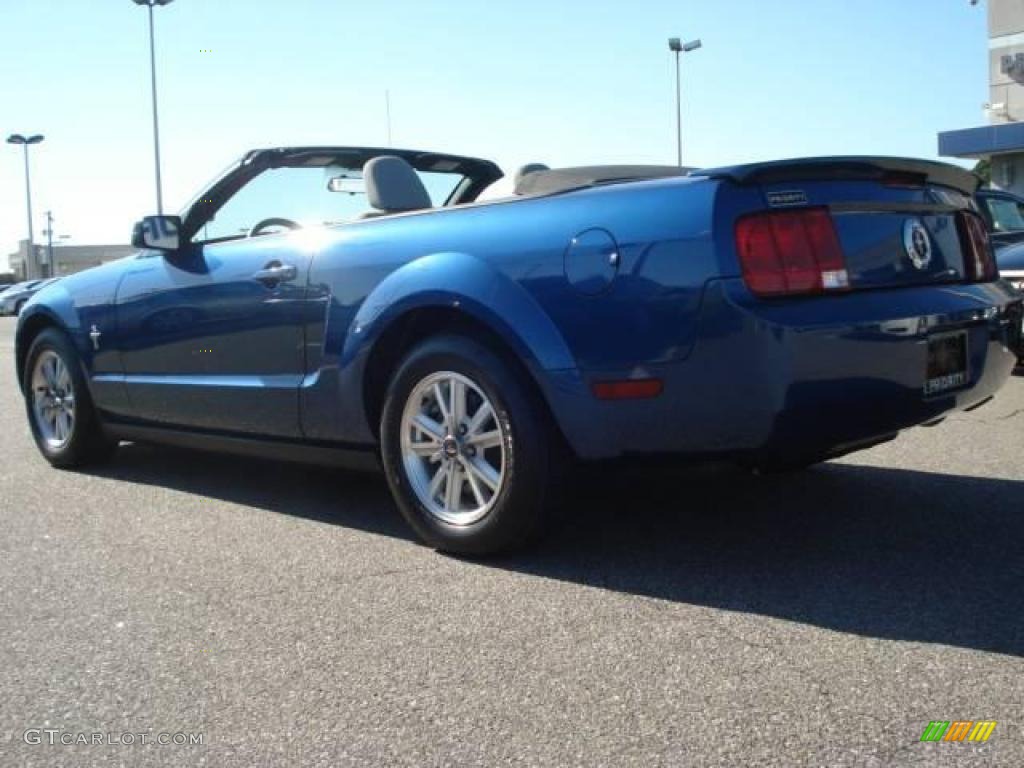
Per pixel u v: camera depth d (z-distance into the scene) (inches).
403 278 146.6
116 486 203.5
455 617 123.6
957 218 150.3
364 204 192.5
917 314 129.1
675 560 142.6
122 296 199.5
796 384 120.0
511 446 137.1
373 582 137.6
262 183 195.0
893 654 108.8
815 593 128.0
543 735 94.2
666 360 124.6
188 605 131.4
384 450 151.6
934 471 191.9
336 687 105.9
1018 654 108.0
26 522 176.2
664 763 88.5
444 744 93.4
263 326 169.0
